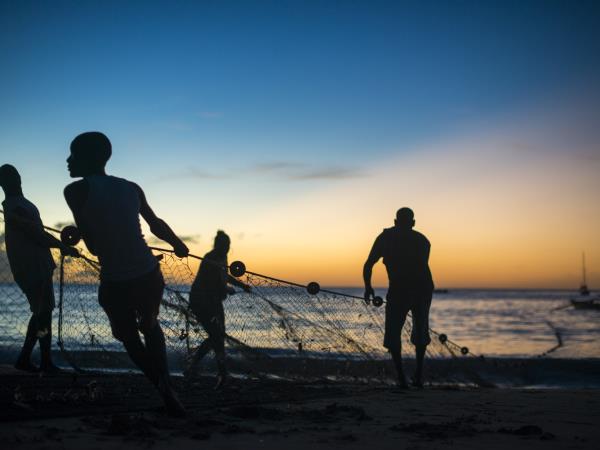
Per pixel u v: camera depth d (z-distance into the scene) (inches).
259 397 209.9
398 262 297.9
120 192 156.4
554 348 1055.6
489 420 179.6
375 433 149.9
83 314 242.8
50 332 250.1
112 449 118.1
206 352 262.5
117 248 151.9
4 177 244.5
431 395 244.4
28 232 203.9
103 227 151.7
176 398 160.6
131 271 152.0
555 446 138.3
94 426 140.9
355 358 297.9
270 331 275.7
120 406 169.9
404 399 226.8
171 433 137.0
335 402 209.0
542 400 233.0
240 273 217.9
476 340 1299.2
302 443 133.5
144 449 119.5
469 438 146.3
